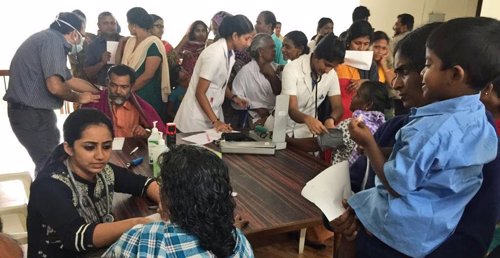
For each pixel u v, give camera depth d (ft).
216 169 2.76
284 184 5.25
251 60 9.82
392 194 2.59
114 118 7.36
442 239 2.57
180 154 2.81
